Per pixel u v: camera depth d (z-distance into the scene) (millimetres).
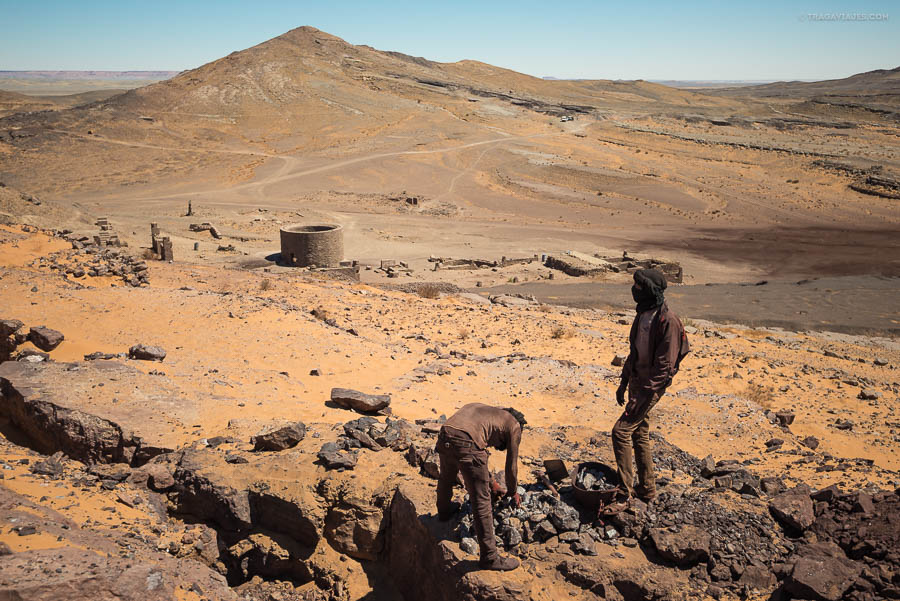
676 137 167625
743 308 43969
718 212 104312
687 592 5086
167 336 12141
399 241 82312
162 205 103438
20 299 13344
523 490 6039
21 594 4289
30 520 5531
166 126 169000
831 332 38469
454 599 5211
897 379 18484
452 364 12688
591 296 46812
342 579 6340
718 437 9195
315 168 134750
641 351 5738
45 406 7984
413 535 5984
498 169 132750
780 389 13734
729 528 5598
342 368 11555
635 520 5691
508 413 5664
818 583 4730
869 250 79812
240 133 167000
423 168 133625
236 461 7191
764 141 161250
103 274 19172
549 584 5148
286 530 6711
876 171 120375
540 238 86875
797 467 7887
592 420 9867
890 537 5098
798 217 100125
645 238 88125
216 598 5715
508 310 25469
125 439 7582
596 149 151750
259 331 12953
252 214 96625
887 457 9258
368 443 7254
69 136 152500
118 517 6621
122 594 4703
